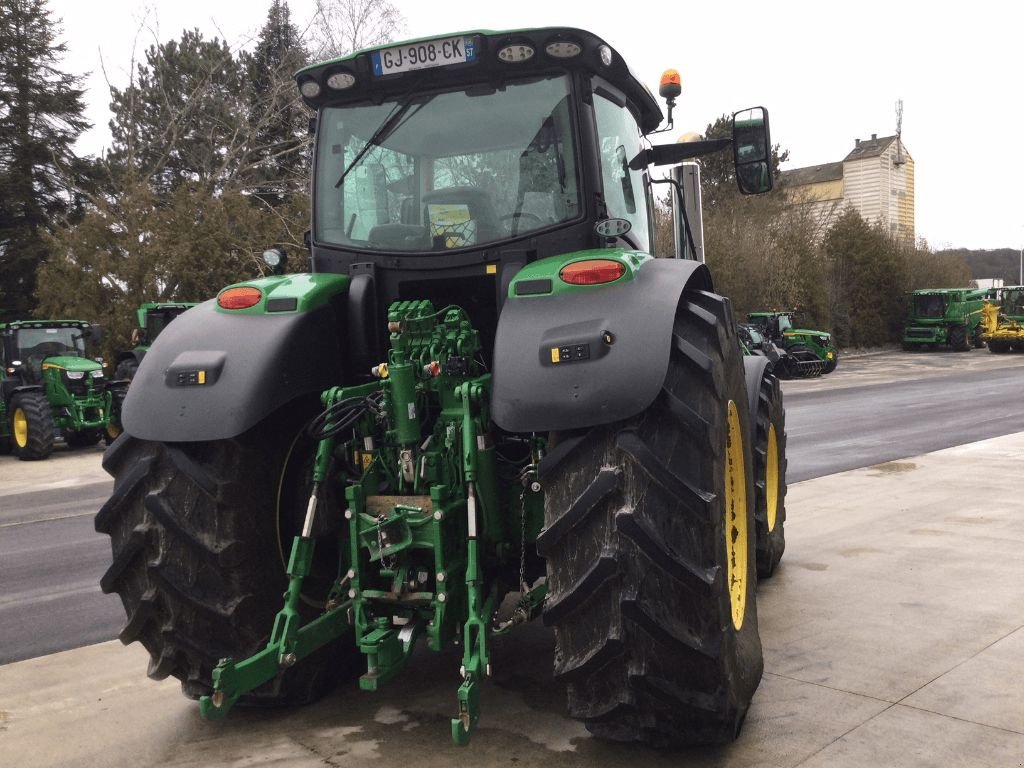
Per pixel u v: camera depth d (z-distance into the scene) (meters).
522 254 3.37
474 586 2.89
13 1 34.31
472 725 2.75
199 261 22.77
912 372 28.92
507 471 3.27
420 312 3.23
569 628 2.69
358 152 3.66
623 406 2.58
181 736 3.25
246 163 28.30
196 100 27.97
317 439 3.12
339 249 3.63
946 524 6.42
